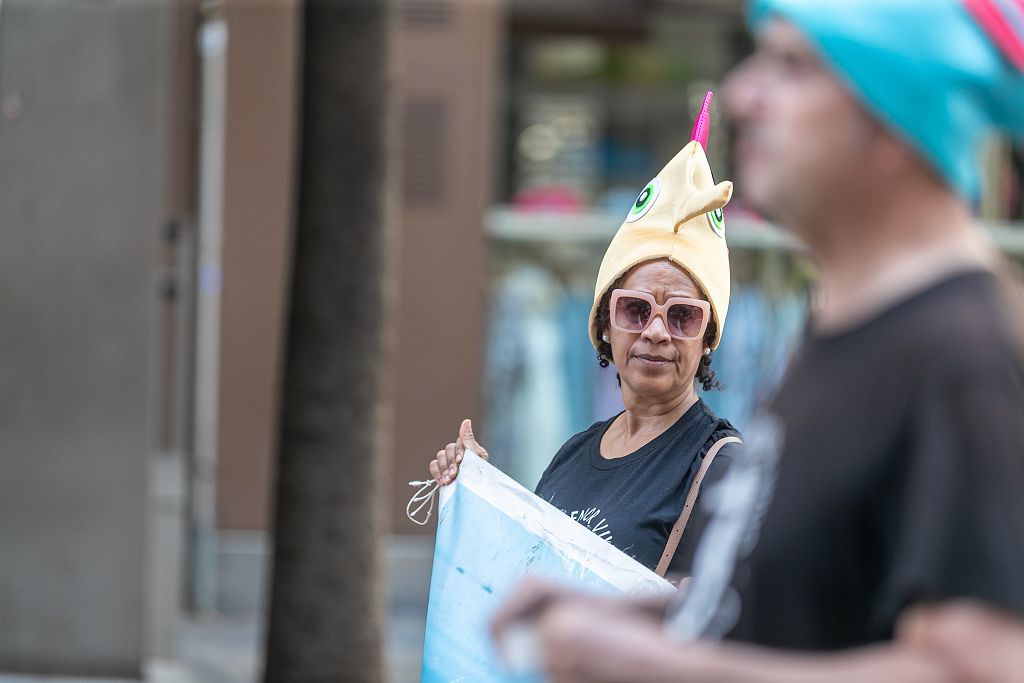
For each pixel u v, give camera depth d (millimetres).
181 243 18156
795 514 2902
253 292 19219
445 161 19609
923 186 2932
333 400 11961
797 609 2910
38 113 14312
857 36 2869
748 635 2992
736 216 19125
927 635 2609
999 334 2744
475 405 19641
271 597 12148
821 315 3129
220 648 16922
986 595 2551
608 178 20000
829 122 2928
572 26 19859
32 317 14391
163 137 14453
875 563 2838
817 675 2660
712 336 6504
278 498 12148
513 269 19812
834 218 2984
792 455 2953
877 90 2861
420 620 18531
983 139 2996
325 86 11859
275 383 19203
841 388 2902
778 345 19047
